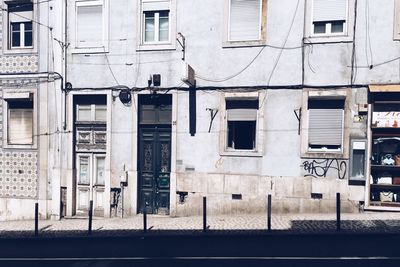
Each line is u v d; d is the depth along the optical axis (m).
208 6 10.88
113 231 9.52
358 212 10.08
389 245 7.58
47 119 11.73
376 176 10.28
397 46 9.80
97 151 11.83
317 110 10.42
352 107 10.08
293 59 10.40
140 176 11.62
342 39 10.05
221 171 10.87
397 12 9.79
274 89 10.52
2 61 11.89
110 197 11.51
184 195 11.14
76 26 11.72
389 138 10.05
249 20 10.73
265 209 10.57
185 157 11.09
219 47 10.85
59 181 11.66
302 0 10.31
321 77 10.24
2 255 7.91
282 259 6.87
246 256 7.12
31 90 11.82
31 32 11.95
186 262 6.90
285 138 10.48
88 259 7.39
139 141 11.61
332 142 10.34
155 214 11.52
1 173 11.96
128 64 11.41
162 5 11.23
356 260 6.71
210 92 10.91
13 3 11.84
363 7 9.95
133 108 11.39
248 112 10.84
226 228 9.17
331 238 8.15
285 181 10.47
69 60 11.73
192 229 9.26
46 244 8.77
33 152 11.83
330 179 10.22
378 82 9.94
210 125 10.91
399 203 10.06
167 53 11.16
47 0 11.69
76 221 11.16
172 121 11.16
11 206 11.87
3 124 12.00
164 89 11.16
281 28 10.45
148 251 7.77
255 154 10.62
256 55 10.62
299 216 10.04
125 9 11.38
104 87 11.55
